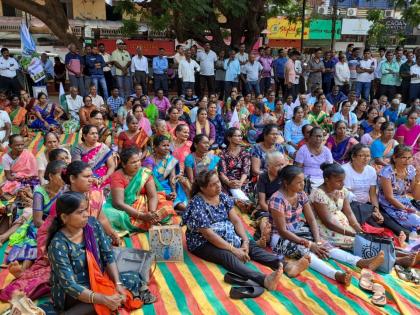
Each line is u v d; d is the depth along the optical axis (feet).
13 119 31.37
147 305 11.22
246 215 17.92
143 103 32.86
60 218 9.56
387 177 16.35
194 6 36.37
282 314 10.84
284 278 12.64
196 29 43.01
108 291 9.91
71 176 12.44
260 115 31.22
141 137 21.98
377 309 11.03
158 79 43.57
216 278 12.54
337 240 14.43
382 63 42.96
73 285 9.38
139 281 11.47
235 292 11.51
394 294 11.57
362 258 13.39
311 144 19.94
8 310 10.16
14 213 15.58
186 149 20.83
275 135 19.66
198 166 18.81
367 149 16.44
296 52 44.55
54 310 9.96
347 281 11.89
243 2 39.68
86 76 40.55
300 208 14.16
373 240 13.33
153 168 18.19
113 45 57.06
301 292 11.75
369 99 45.16
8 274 12.66
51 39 65.62
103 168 18.86
